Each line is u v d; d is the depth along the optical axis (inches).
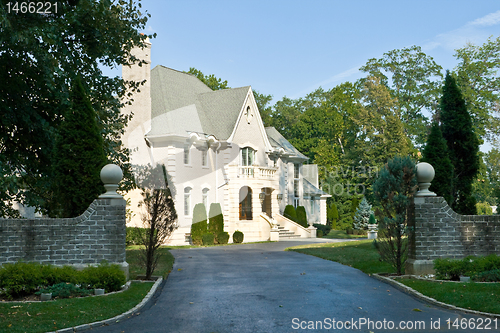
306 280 497.4
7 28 462.3
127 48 659.4
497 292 381.7
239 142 1341.0
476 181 1932.8
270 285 465.7
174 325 315.9
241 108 1358.3
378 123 2018.9
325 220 1969.7
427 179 516.1
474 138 669.3
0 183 499.2
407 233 508.4
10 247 444.8
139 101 1174.3
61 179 497.7
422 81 2178.9
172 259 708.7
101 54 636.1
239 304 377.1
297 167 1764.3
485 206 2554.1
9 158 607.5
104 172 482.0
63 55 579.8
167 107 1215.6
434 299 384.8
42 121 557.0
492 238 508.7
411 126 2137.1
